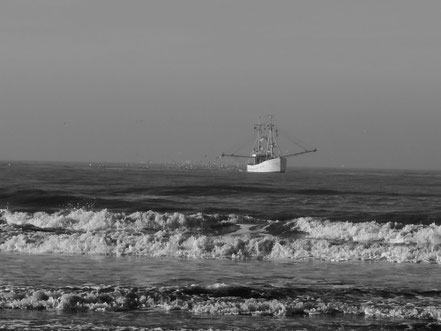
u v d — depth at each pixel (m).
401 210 182.00
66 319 62.56
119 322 62.03
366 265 93.19
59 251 101.75
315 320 64.50
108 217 129.00
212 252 101.50
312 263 94.62
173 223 127.31
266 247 102.94
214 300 69.62
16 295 69.19
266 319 64.44
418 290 75.88
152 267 89.06
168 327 60.78
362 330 61.56
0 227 120.75
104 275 82.38
